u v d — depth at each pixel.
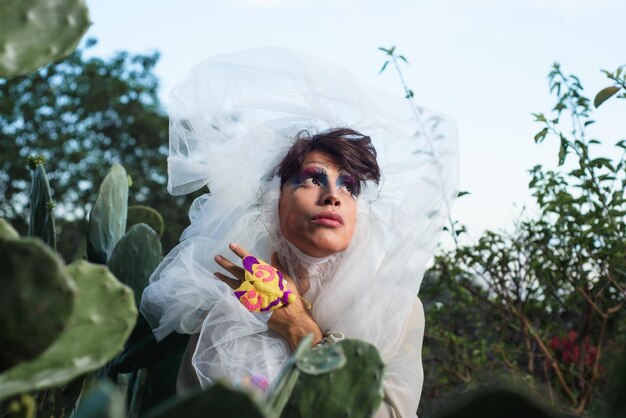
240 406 0.55
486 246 3.61
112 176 2.14
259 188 2.08
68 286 0.59
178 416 0.56
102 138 21.31
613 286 3.47
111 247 2.13
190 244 2.07
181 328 1.94
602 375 3.33
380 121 2.13
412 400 1.94
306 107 2.17
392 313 1.97
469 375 3.64
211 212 2.12
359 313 1.96
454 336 3.69
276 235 2.06
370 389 0.89
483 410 0.54
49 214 1.73
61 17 0.82
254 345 1.94
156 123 21.28
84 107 20.31
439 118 2.12
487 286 3.92
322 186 2.01
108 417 0.49
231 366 1.90
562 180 3.22
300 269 2.03
